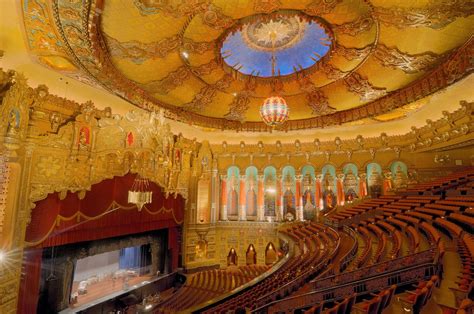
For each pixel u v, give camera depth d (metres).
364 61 11.20
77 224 10.71
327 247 10.14
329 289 5.75
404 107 13.29
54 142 9.92
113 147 11.81
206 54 11.09
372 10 8.51
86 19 6.94
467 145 12.62
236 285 12.72
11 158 8.70
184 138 16.89
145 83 12.20
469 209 7.72
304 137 18.25
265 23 9.80
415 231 8.09
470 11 7.70
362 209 14.12
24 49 8.09
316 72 12.59
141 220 13.59
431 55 9.90
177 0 7.88
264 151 18.61
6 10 6.44
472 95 11.15
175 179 16.00
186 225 16.94
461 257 5.81
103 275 15.30
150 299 13.52
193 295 12.85
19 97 8.16
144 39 9.23
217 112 15.98
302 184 18.00
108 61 9.95
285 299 5.65
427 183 13.75
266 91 14.28
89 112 11.03
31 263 9.40
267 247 17.17
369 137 16.83
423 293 4.20
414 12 8.03
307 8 8.85
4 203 8.47
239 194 18.36
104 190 11.84
